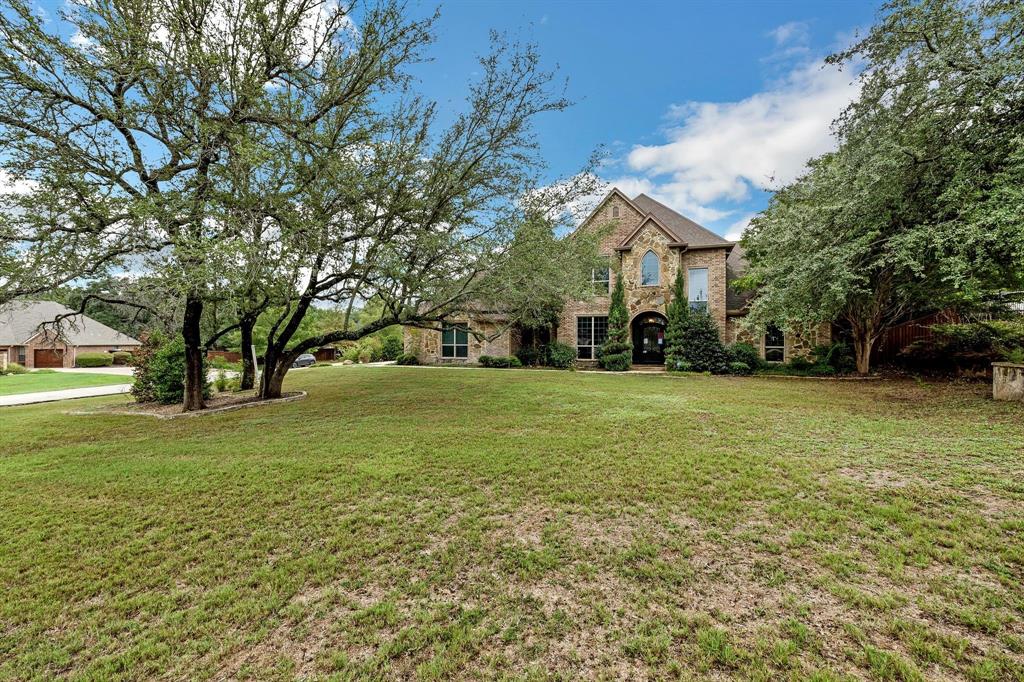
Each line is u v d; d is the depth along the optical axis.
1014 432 6.28
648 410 9.08
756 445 6.12
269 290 8.61
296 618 2.69
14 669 2.33
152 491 4.95
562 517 3.98
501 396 11.48
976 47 8.41
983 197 8.59
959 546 3.21
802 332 17.80
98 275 8.72
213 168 8.30
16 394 15.85
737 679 2.11
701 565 3.12
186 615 2.75
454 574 3.13
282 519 4.13
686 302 19.55
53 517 4.30
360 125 10.10
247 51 9.20
